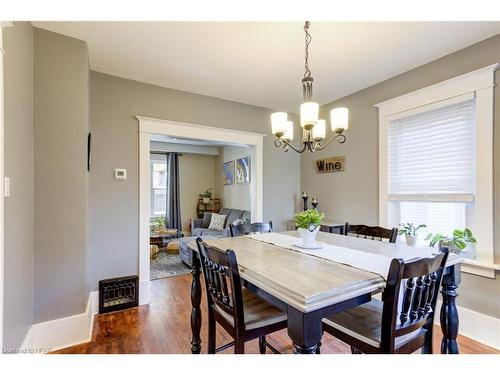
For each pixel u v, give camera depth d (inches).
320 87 119.9
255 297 64.5
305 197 138.5
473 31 77.4
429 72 96.7
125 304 105.3
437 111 95.2
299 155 161.9
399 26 74.9
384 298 43.4
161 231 221.9
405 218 108.4
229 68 101.7
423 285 46.7
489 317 79.4
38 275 76.0
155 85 117.3
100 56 93.1
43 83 77.4
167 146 258.7
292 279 45.1
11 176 58.6
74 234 81.7
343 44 84.5
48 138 78.0
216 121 133.4
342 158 133.4
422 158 99.7
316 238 82.5
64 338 78.8
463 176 87.8
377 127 116.1
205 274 62.2
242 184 234.4
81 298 82.4
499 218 78.7
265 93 127.9
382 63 97.3
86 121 85.0
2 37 51.8
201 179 293.7
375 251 65.3
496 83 79.1
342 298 40.5
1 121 50.3
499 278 77.7
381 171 113.6
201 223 243.9
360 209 124.2
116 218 108.0
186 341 82.0
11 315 58.1
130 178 111.2
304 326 39.1
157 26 75.7
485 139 81.2
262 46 86.3
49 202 78.0
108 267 105.7
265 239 82.3
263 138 149.5
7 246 56.0
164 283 135.6
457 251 82.2
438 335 83.6
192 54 91.3
